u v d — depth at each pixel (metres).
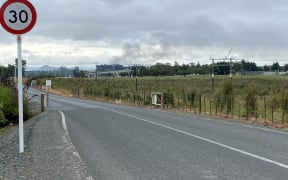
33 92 68.25
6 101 22.41
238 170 8.01
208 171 7.94
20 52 9.23
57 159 9.28
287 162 8.76
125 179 7.37
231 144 11.48
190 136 13.38
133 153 10.12
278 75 113.06
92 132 14.84
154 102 34.06
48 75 145.88
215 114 23.83
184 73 146.25
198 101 30.27
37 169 8.20
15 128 19.95
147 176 7.57
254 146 11.09
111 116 22.67
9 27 9.01
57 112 26.91
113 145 11.51
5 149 10.87
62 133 14.59
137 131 15.01
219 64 48.44
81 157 9.59
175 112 26.14
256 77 94.12
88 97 56.03
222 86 28.17
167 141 12.23
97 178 7.46
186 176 7.53
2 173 7.89
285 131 14.86
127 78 121.56
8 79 26.02
